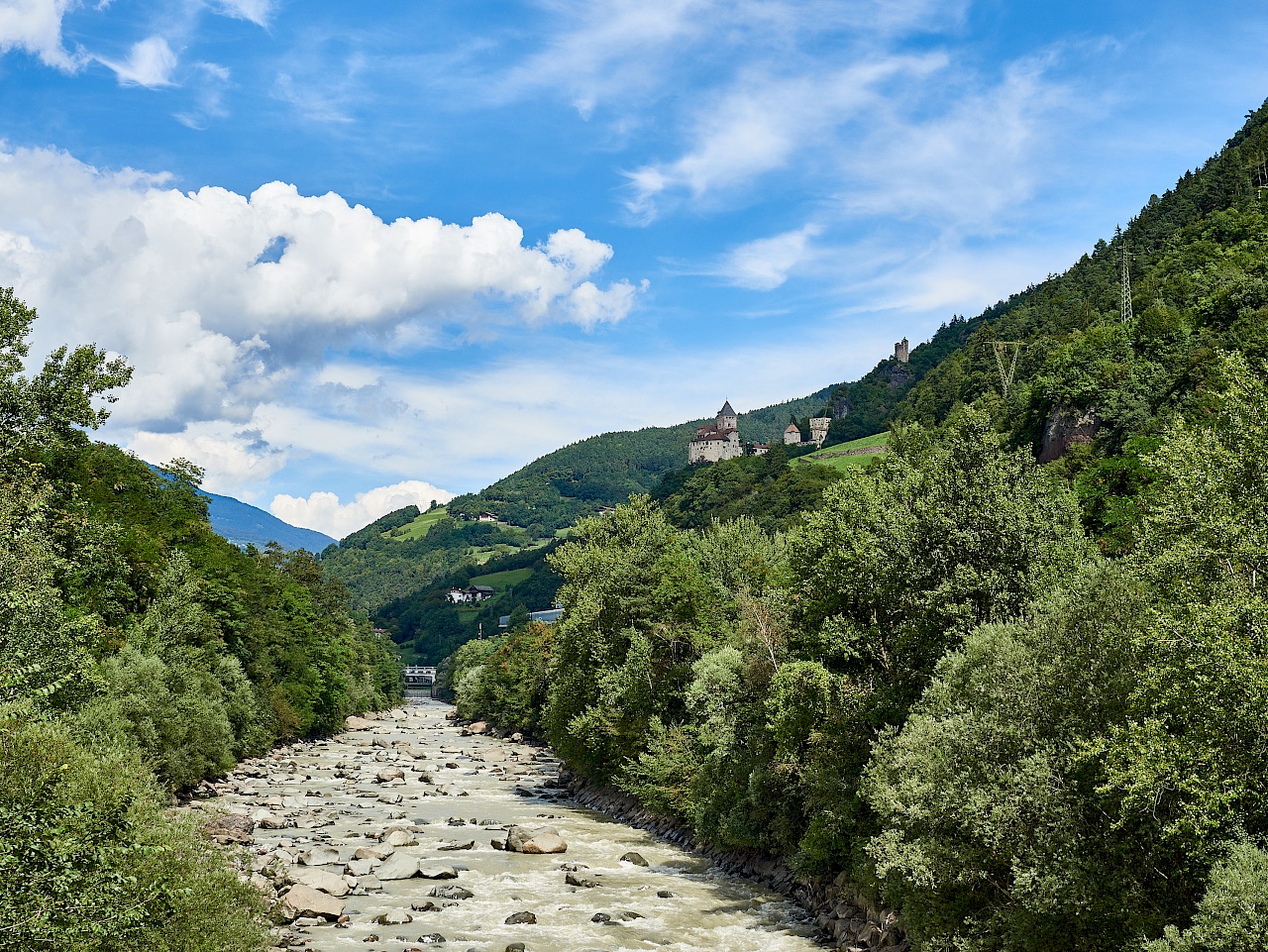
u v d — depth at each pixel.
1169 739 21.73
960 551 38.03
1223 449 25.31
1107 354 119.94
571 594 86.12
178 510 95.50
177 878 25.88
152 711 58.59
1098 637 26.12
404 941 35.88
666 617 69.12
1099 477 68.94
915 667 38.38
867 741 36.53
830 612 43.34
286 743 111.06
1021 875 23.64
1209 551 23.62
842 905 38.03
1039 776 24.31
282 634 109.38
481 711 154.00
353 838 55.94
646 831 61.00
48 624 28.98
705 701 54.31
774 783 45.28
